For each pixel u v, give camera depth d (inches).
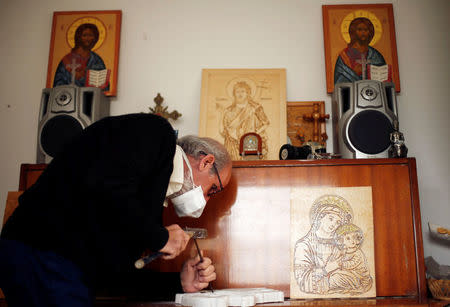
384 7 101.1
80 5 106.5
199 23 103.9
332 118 95.1
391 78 97.0
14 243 47.1
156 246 48.6
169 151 50.8
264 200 71.9
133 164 46.7
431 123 95.3
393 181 70.6
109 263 48.3
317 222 70.2
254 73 98.8
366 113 82.4
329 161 71.8
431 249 89.5
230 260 70.5
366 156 81.0
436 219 91.0
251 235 71.0
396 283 67.5
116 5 106.0
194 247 71.4
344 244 69.0
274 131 94.9
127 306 58.4
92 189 45.0
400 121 95.7
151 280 70.8
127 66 102.8
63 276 47.0
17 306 47.3
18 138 100.8
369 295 66.8
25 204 48.3
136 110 100.8
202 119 96.5
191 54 102.6
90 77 101.0
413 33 100.0
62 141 85.2
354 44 99.7
